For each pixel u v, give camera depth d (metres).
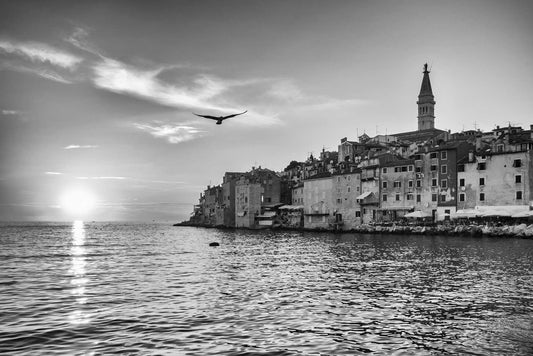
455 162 111.06
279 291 37.81
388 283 40.97
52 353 22.45
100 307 32.31
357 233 127.50
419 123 198.75
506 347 23.16
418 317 28.70
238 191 187.75
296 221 164.88
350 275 46.34
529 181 98.50
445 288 38.06
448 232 102.25
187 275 48.66
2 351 22.73
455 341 24.06
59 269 55.47
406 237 104.12
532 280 41.31
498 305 31.80
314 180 152.12
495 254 62.88
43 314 30.27
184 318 28.84
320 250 77.62
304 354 22.16
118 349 23.00
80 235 166.25
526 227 91.81
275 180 182.38
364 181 132.50
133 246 99.38
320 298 34.66
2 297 36.47
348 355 22.03
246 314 29.73
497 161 103.31
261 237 127.19
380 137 172.00
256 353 22.31
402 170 122.06
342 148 161.00
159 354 22.23
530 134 107.69
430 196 115.38
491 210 102.00
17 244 108.06
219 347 23.19
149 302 33.88
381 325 26.95
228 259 66.00
